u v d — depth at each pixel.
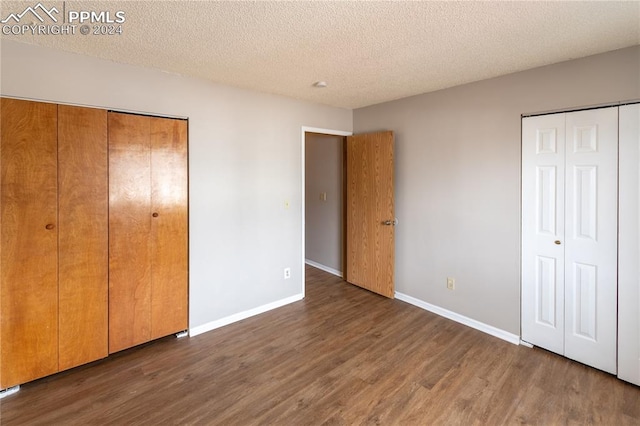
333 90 3.25
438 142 3.26
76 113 2.25
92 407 1.98
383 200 3.74
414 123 3.47
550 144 2.50
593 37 2.02
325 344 2.76
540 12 1.72
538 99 2.54
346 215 4.42
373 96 3.49
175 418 1.89
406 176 3.59
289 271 3.66
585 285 2.37
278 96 3.43
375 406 1.99
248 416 1.91
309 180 5.20
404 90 3.24
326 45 2.15
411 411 1.95
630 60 2.13
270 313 3.40
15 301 2.09
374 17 1.78
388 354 2.59
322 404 2.01
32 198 2.11
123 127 2.46
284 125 3.50
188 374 2.32
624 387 2.15
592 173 2.30
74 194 2.27
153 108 2.61
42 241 2.16
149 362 2.48
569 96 2.39
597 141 2.27
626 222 2.17
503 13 1.74
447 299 3.27
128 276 2.54
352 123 4.19
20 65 2.07
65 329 2.27
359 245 4.10
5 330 2.06
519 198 2.69
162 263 2.71
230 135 3.08
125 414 1.92
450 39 2.05
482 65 2.52
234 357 2.55
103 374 2.32
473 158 2.98
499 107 2.78
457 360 2.50
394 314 3.36
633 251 2.15
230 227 3.12
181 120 2.76
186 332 2.90
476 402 2.02
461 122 3.05
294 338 2.86
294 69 2.62
